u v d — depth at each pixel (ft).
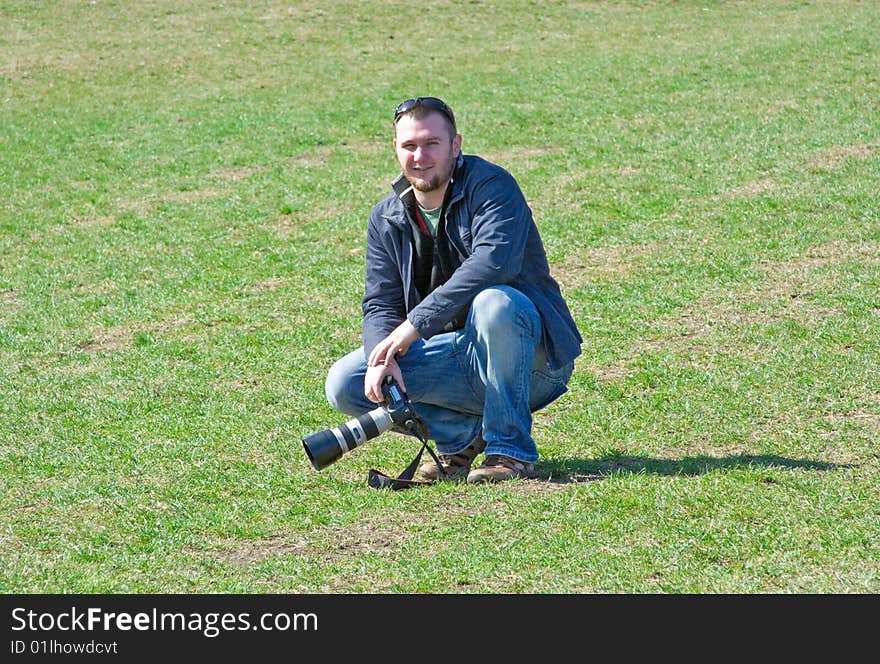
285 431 77.36
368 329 68.28
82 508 64.34
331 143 194.90
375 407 68.69
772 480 63.00
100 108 231.30
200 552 58.03
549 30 303.07
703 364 87.51
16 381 91.81
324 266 126.52
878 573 51.16
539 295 67.10
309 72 261.24
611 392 82.02
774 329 94.79
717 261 118.52
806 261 116.98
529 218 66.44
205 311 111.45
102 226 149.28
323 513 62.13
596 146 181.57
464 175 65.26
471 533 57.88
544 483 64.59
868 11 308.19
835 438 70.13
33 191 169.37
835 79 225.15
